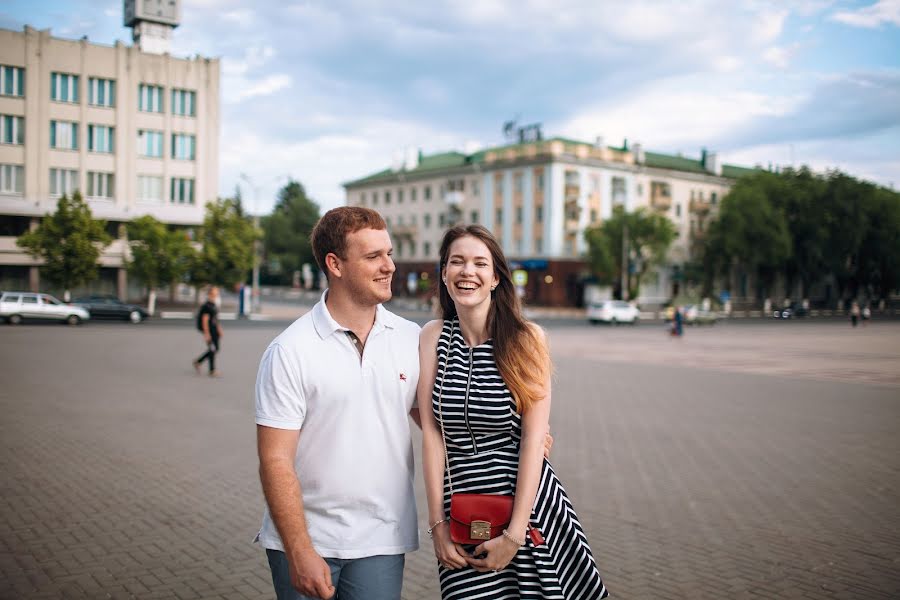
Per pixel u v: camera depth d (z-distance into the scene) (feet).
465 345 8.44
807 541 17.63
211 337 50.98
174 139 180.34
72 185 170.40
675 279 236.02
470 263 8.25
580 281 209.97
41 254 138.21
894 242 230.27
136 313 119.96
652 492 22.21
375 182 263.08
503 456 8.24
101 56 171.42
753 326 160.56
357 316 7.89
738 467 25.70
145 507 19.71
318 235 7.86
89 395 40.60
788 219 229.25
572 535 8.36
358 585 7.68
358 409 7.69
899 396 46.32
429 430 8.44
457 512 7.93
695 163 262.88
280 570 7.73
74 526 17.98
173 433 30.32
